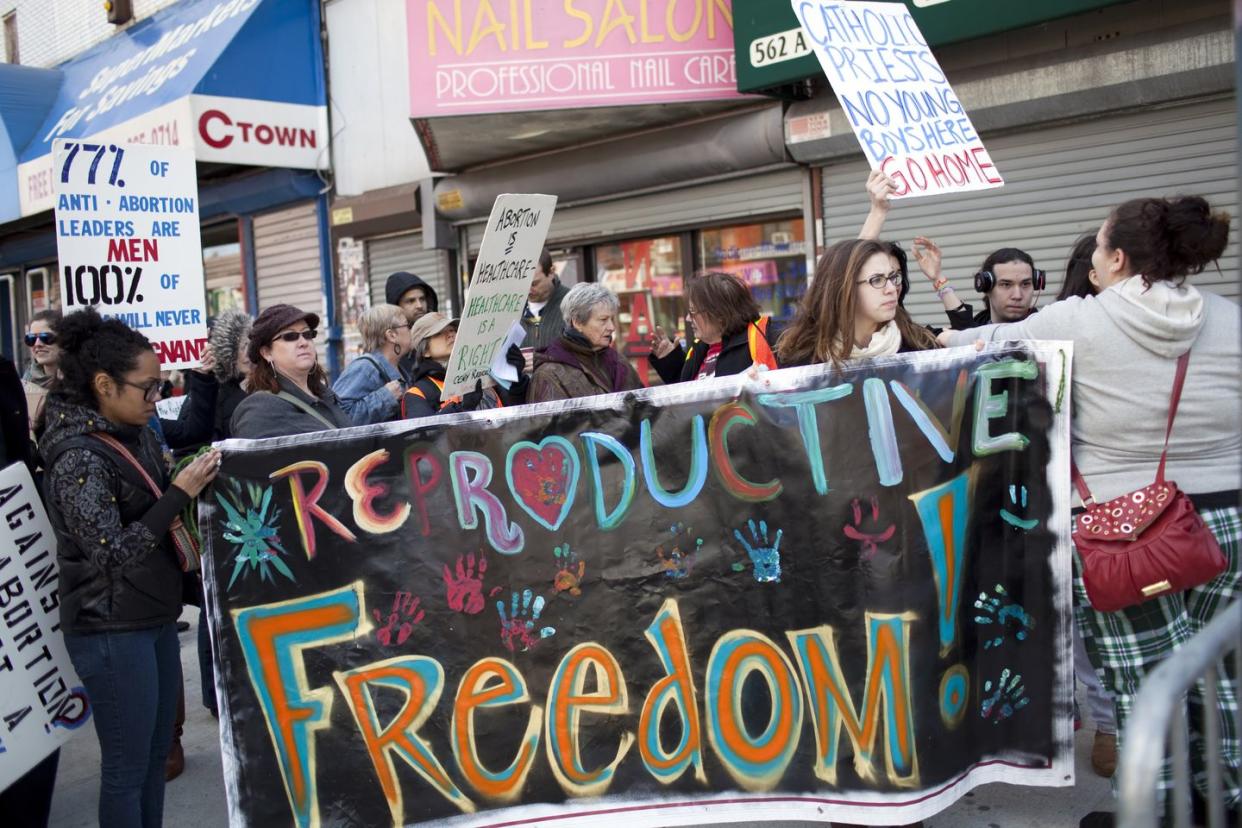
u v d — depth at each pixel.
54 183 4.86
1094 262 3.12
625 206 8.84
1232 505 2.95
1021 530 3.18
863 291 3.11
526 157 9.14
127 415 3.12
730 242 8.34
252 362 3.93
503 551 3.32
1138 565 2.83
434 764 3.34
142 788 3.29
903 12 3.95
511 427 3.31
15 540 3.37
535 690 3.32
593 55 7.50
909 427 3.07
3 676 3.32
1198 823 3.10
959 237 6.93
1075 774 3.80
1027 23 5.82
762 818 3.20
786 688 3.17
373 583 3.33
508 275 3.97
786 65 6.79
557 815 3.32
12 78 13.60
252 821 3.32
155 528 3.06
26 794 3.64
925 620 3.04
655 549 3.26
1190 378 2.91
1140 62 5.84
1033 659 3.21
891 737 3.05
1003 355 3.11
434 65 7.76
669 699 3.27
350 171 10.79
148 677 3.13
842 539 3.09
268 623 3.31
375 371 5.14
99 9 13.99
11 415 3.69
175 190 5.23
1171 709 1.64
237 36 10.20
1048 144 6.47
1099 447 3.04
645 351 9.05
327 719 3.33
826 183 7.52
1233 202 5.80
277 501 3.30
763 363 3.84
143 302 5.15
